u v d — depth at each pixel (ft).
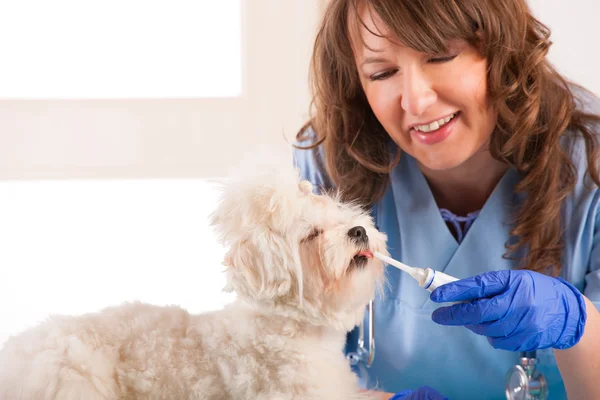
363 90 4.47
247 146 6.50
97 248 7.25
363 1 3.78
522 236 4.33
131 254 7.27
